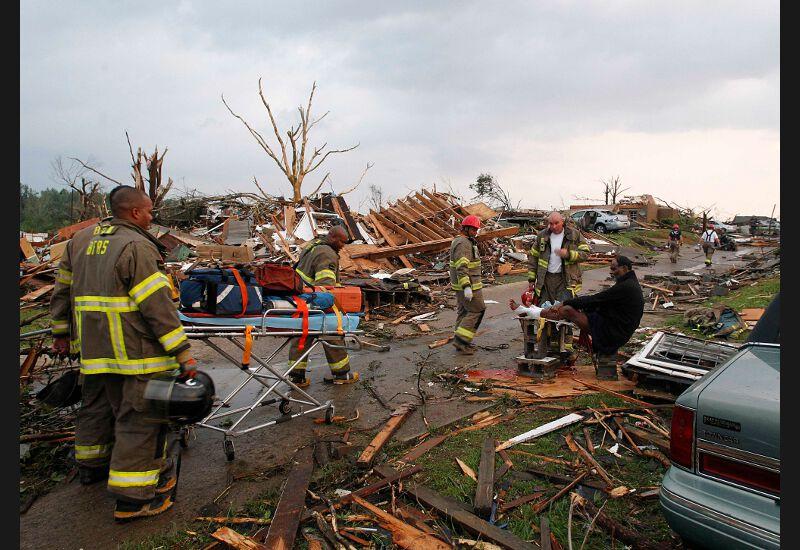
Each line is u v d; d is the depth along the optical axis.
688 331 8.12
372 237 16.83
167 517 3.19
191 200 23.97
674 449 2.43
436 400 5.21
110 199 3.17
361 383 5.80
